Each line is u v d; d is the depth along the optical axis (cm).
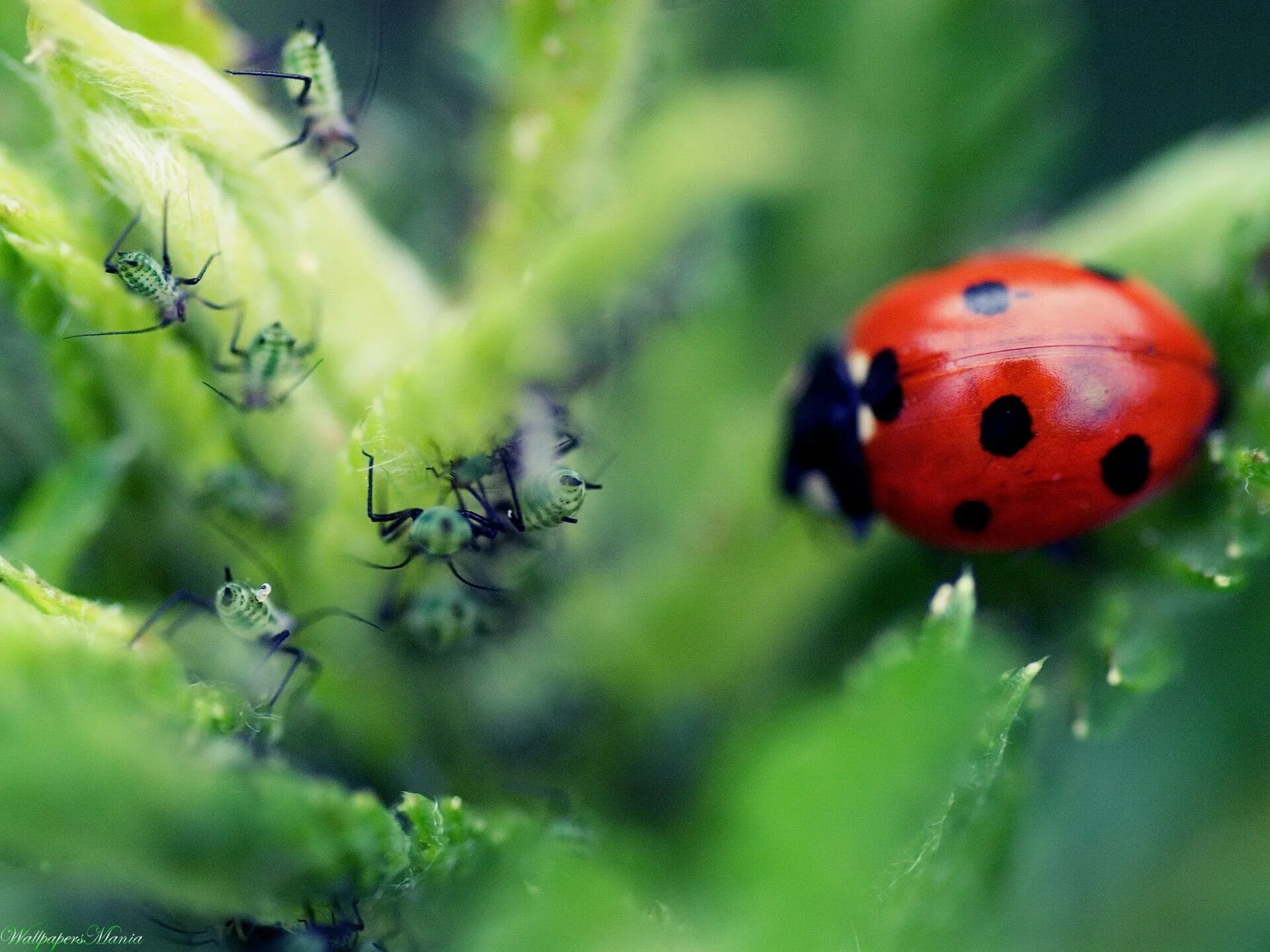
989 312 5
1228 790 5
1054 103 5
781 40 5
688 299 5
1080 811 5
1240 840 5
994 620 5
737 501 5
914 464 5
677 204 5
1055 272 5
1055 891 5
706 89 5
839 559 5
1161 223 5
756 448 5
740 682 5
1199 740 5
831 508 5
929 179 5
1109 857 5
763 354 5
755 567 5
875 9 5
